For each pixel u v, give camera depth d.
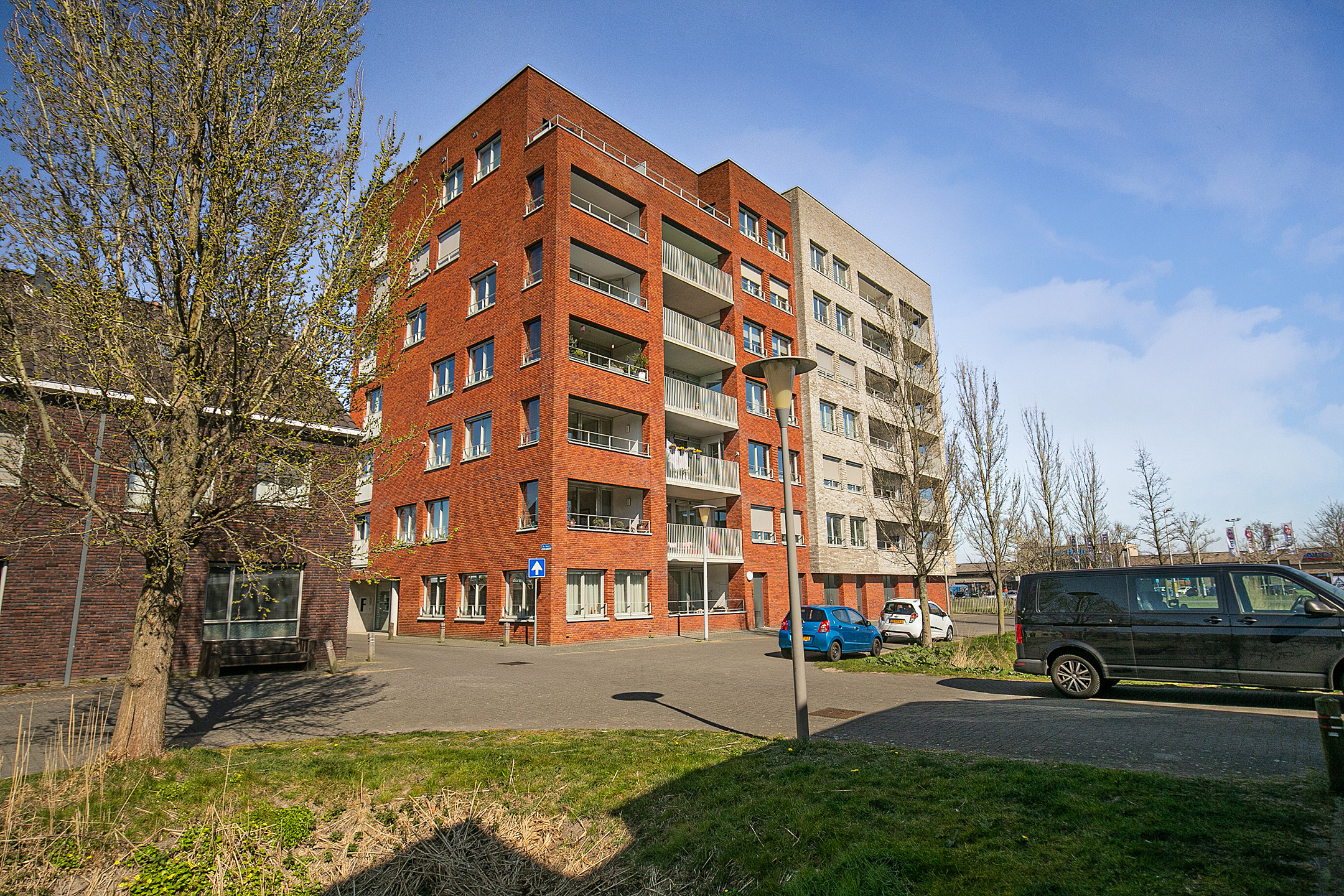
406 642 24.47
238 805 5.82
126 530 6.79
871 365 40.06
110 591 14.37
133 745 6.83
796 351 35.59
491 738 8.27
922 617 23.50
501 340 25.78
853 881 4.03
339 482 7.75
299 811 5.62
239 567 15.93
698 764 6.66
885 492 24.31
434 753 7.38
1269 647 9.54
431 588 27.47
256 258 6.92
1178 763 6.12
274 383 7.34
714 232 31.67
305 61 7.38
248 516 7.80
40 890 4.54
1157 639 10.32
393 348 8.15
